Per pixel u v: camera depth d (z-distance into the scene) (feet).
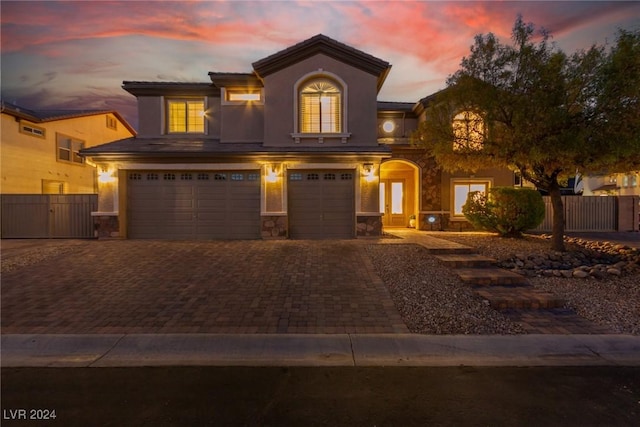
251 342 17.83
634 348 16.96
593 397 12.89
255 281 26.66
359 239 43.06
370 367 15.38
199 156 43.52
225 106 49.57
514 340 17.81
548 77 30.09
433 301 22.98
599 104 28.71
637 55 27.25
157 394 13.26
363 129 46.37
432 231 56.08
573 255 35.32
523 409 12.14
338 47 45.78
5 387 13.84
